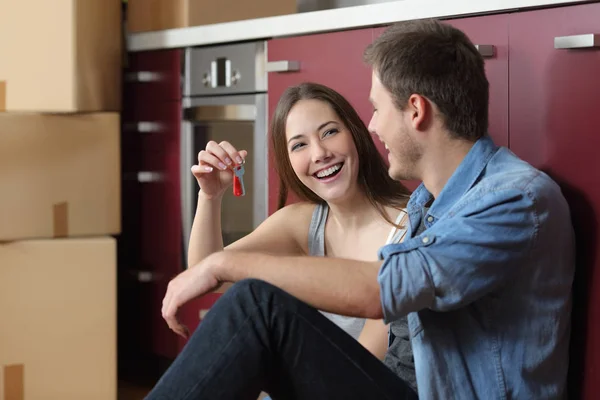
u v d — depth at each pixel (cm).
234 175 198
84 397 291
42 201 286
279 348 153
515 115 201
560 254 154
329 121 194
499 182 149
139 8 315
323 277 150
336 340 155
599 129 183
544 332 153
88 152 293
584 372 179
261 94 272
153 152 318
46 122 286
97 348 292
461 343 153
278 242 207
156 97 313
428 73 154
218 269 159
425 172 161
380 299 146
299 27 255
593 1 185
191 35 292
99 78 297
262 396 260
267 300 151
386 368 162
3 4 284
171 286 163
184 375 150
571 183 188
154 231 321
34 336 284
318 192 197
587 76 185
